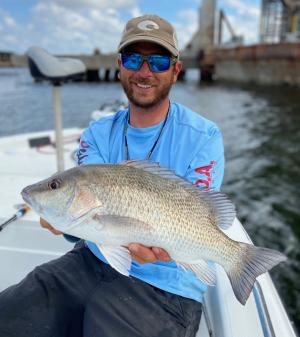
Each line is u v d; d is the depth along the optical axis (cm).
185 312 188
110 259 169
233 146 1205
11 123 1500
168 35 203
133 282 192
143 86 202
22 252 275
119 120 225
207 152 203
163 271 193
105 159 218
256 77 3603
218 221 181
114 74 4362
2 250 276
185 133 207
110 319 180
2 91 2805
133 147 213
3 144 498
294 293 450
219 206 180
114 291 189
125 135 217
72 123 1482
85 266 207
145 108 206
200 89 3484
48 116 1648
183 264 177
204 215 178
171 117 214
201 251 178
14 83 3634
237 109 2094
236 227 300
